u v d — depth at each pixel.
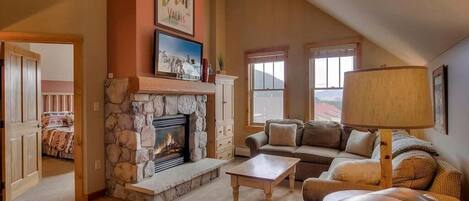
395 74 1.36
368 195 1.04
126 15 3.44
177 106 4.02
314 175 4.09
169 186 3.31
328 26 5.13
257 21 5.83
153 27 3.61
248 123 5.98
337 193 1.80
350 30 4.93
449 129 2.71
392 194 1.03
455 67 2.48
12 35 3.15
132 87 3.29
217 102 5.20
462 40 2.25
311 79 5.33
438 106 3.11
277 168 3.23
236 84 6.07
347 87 1.54
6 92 3.30
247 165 3.36
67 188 3.90
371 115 1.40
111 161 3.53
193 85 4.10
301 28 5.39
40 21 3.21
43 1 3.23
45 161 5.45
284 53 5.57
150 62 3.55
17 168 3.55
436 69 3.19
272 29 5.69
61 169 4.90
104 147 3.60
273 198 3.50
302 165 4.18
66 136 5.61
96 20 3.51
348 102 1.51
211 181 4.16
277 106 5.75
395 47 4.04
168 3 3.84
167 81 3.61
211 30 5.93
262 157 3.77
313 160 4.10
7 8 3.14
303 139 4.77
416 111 1.34
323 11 5.12
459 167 2.44
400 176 2.07
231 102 5.67
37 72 4.07
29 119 3.84
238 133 6.08
